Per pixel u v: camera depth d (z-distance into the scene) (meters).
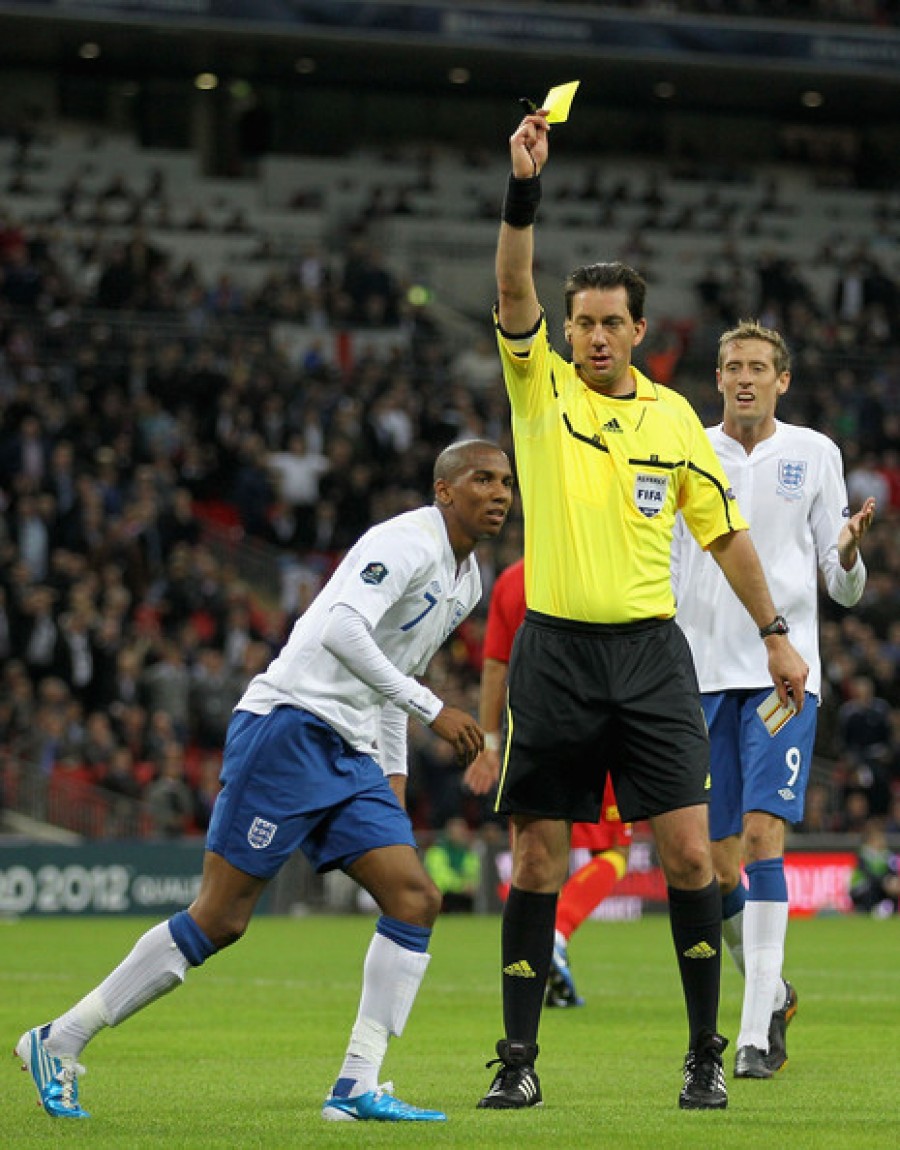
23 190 135.88
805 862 86.75
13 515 96.00
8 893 77.69
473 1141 21.73
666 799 24.88
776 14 139.88
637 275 25.22
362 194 146.75
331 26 128.38
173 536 98.00
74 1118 24.38
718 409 126.44
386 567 24.22
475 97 150.88
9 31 129.25
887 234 154.88
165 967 24.38
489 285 143.62
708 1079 25.25
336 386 115.06
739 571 26.14
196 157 143.38
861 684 95.06
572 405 25.08
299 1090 27.80
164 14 124.81
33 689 88.44
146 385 111.06
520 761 25.08
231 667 93.31
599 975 51.38
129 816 83.25
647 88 146.50
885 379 134.50
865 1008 41.78
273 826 24.31
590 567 24.83
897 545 116.69
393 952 24.48
